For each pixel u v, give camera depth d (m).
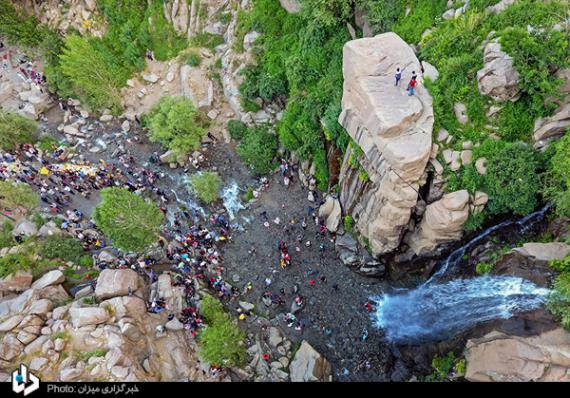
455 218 26.55
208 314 30.42
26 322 27.78
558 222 25.14
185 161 40.88
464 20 27.38
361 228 32.66
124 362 26.22
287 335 31.50
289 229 36.16
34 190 38.59
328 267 34.19
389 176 26.89
